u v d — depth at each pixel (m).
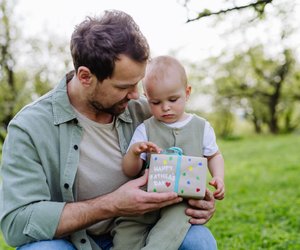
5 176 2.43
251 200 7.08
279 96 28.23
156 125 2.71
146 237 2.59
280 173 9.95
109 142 2.62
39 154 2.46
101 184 2.60
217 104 28.72
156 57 2.71
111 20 2.38
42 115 2.51
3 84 21.91
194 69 25.92
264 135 27.33
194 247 2.47
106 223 2.66
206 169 2.48
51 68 22.56
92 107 2.53
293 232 5.09
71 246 2.42
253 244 4.68
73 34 2.43
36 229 2.32
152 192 2.41
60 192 2.54
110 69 2.32
